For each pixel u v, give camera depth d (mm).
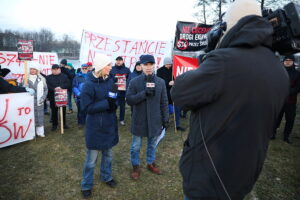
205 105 1026
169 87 4906
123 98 5094
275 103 926
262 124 913
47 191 2590
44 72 8117
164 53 6684
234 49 948
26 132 3988
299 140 4422
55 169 3100
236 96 904
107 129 2357
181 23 5230
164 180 2846
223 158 968
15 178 2848
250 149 924
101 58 2252
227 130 944
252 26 938
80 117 5043
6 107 3693
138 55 6496
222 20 1189
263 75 897
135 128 2773
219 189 999
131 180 2832
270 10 1163
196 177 1075
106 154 2586
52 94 4656
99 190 2609
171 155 3580
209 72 947
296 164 3346
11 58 7129
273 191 2650
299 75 4016
